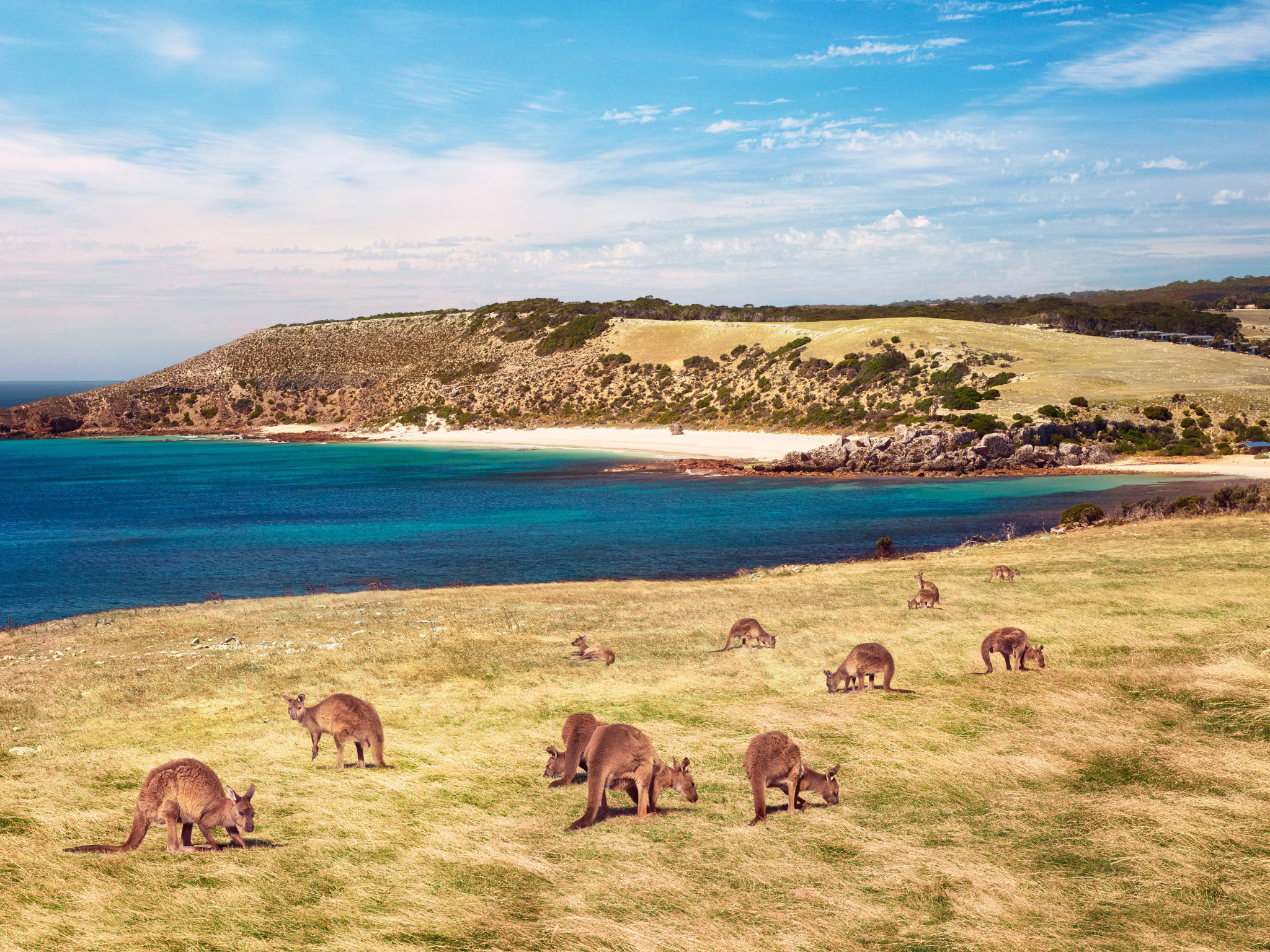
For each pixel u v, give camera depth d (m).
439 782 9.88
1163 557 26.14
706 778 9.76
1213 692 11.82
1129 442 86.69
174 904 6.87
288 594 36.62
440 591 31.92
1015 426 88.25
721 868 7.37
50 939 6.33
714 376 148.75
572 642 19.08
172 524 65.50
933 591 21.08
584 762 9.66
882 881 7.08
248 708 14.09
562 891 6.99
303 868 7.55
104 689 16.22
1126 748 10.09
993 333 141.00
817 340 147.50
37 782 10.33
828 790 8.88
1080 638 15.92
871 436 99.38
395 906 6.83
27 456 144.50
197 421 186.50
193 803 8.00
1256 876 6.94
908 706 12.16
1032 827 8.12
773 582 30.94
